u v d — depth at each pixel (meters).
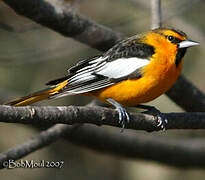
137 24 13.80
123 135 12.64
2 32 12.89
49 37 13.16
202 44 13.45
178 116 9.08
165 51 9.52
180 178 13.45
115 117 8.30
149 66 9.22
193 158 12.80
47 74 13.12
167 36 9.66
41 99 9.20
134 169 13.60
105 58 9.64
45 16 9.70
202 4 14.30
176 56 9.58
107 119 8.20
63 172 13.57
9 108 7.21
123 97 9.41
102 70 9.44
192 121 9.10
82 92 9.30
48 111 7.49
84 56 13.45
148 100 9.55
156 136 13.55
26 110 7.32
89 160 13.87
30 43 12.98
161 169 13.42
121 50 9.70
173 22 13.95
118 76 9.30
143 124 8.75
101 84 9.32
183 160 12.83
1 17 11.91
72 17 10.09
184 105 11.74
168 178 13.38
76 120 7.79
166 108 13.21
